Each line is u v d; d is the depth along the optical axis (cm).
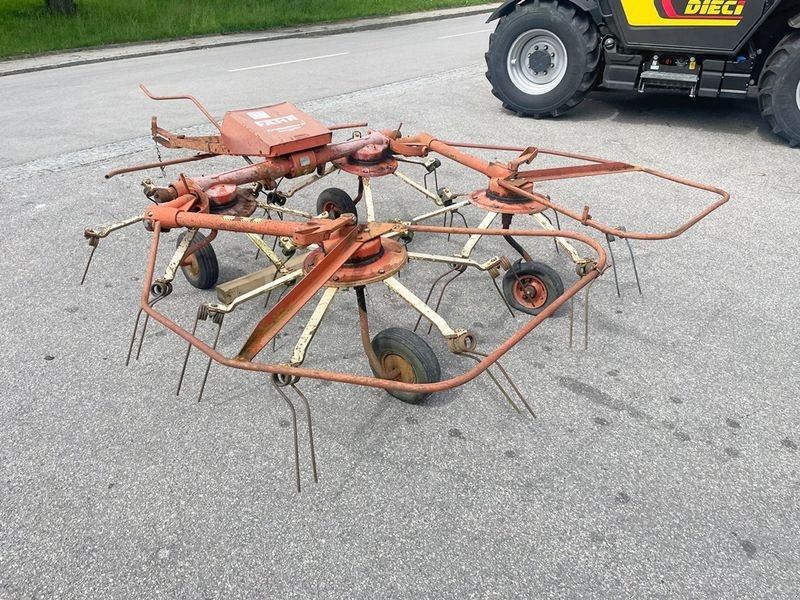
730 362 324
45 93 941
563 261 435
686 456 265
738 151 627
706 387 306
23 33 1388
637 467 260
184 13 1623
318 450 271
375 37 1503
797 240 449
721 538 228
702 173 572
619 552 223
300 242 261
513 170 348
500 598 207
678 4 605
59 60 1219
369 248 277
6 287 403
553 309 235
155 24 1526
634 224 482
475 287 405
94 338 352
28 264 432
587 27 672
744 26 589
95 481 255
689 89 659
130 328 363
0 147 669
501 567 218
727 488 250
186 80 1010
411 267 434
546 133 693
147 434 281
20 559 222
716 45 609
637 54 663
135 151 654
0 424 287
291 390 309
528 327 228
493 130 707
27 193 548
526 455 267
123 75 1073
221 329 363
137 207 524
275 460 266
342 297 395
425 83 944
